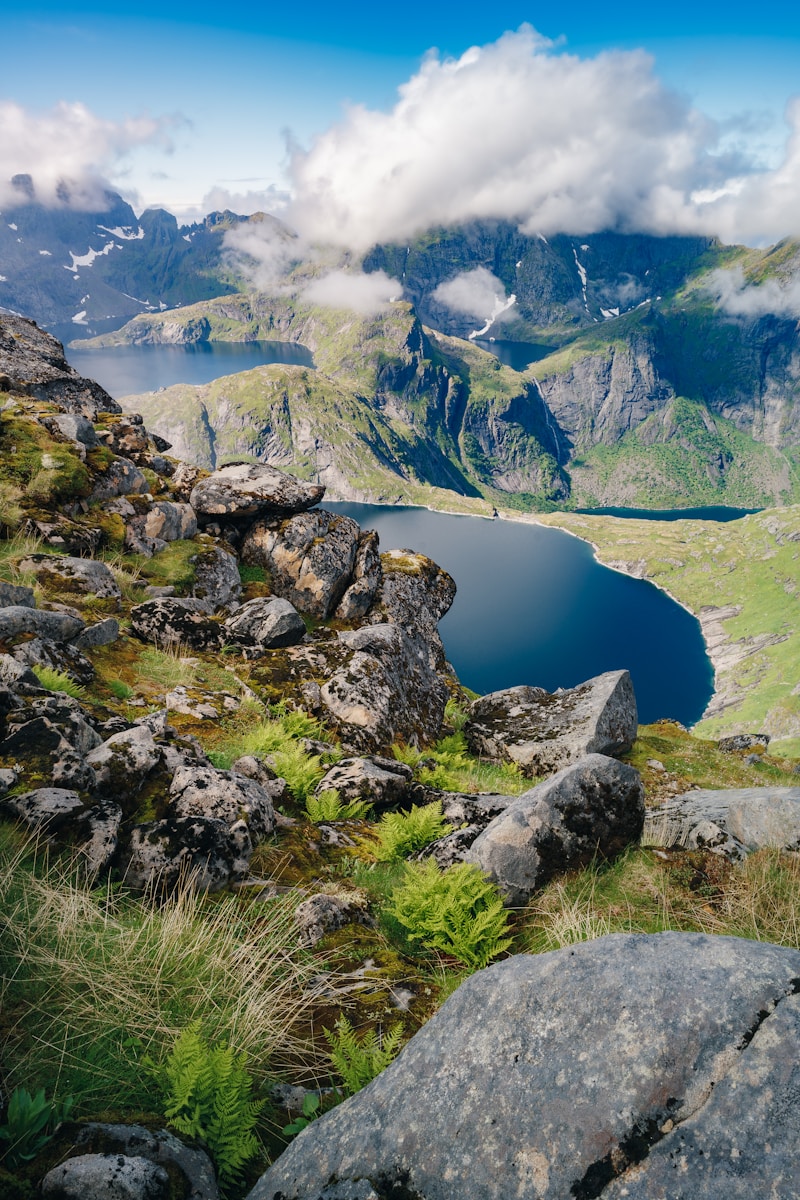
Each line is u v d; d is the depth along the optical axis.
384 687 16.38
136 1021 4.57
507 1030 3.40
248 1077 4.32
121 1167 3.20
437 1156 3.05
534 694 21.78
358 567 23.70
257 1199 3.33
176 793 7.54
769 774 20.30
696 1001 3.17
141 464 26.69
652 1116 2.85
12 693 7.46
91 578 16.77
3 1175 3.17
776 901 6.66
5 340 30.50
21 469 20.28
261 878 7.13
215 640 16.70
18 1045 4.06
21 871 5.49
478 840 7.79
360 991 5.72
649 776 19.05
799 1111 2.68
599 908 6.91
